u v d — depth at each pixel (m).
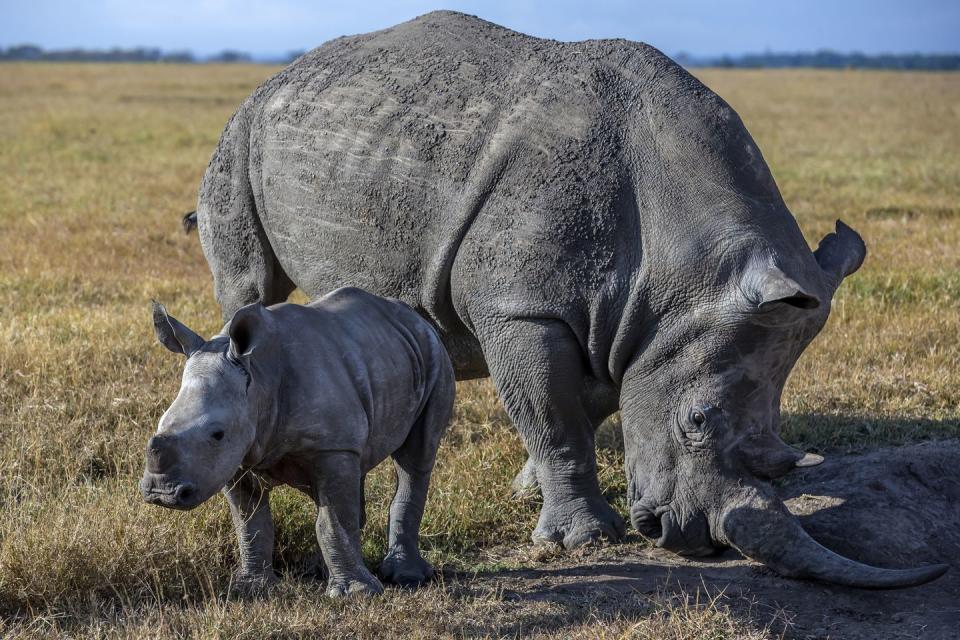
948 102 104.31
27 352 21.66
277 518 15.01
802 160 57.31
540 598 13.64
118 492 15.23
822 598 13.90
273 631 12.11
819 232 36.88
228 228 19.61
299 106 18.30
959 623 13.34
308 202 17.88
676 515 14.36
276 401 12.25
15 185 46.88
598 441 19.39
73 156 57.53
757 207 14.48
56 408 19.11
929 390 21.48
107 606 13.15
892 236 36.00
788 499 16.72
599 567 14.93
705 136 14.80
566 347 15.08
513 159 15.45
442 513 16.25
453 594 13.57
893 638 12.89
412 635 12.21
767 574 14.61
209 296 28.22
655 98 15.19
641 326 14.56
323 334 13.04
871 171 52.41
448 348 17.30
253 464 12.38
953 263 31.31
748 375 14.09
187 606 12.92
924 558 15.28
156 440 10.95
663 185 14.65
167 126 74.69
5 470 16.88
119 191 45.72
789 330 13.97
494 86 16.25
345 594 12.97
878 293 27.94
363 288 17.48
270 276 19.58
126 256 33.88
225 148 19.61
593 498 15.88
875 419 20.06
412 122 16.61
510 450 18.77
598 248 14.78
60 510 14.43
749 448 14.15
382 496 16.75
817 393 21.41
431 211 16.20
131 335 23.73
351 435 12.77
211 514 14.68
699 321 14.13
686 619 12.57
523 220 15.12
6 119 78.88
